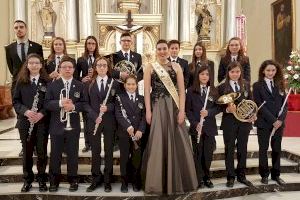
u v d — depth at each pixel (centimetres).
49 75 455
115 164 499
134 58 520
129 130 410
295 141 628
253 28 1057
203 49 533
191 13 1095
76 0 1088
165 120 411
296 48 795
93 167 429
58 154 415
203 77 438
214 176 479
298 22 793
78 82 430
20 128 414
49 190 416
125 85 436
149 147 407
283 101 459
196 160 431
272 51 912
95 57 530
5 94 960
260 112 452
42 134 417
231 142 442
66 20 1075
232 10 1073
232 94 434
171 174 402
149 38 1086
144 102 425
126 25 978
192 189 412
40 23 1081
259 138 458
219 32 1097
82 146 566
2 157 497
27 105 414
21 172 465
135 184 423
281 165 506
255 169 502
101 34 1072
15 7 1056
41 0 1077
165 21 1101
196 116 436
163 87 417
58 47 500
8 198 409
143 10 1125
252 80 1066
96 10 1103
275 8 893
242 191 441
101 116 416
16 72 490
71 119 416
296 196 442
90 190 417
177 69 425
